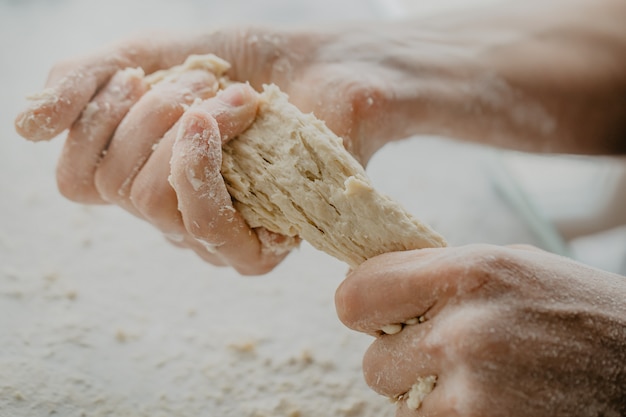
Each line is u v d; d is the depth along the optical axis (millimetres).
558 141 400
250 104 264
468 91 362
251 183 263
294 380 325
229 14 522
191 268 367
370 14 533
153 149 272
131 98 282
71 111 275
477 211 417
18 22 492
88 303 344
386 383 252
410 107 339
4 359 314
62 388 308
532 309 235
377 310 245
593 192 545
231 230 261
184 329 339
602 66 392
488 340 228
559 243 401
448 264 238
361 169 265
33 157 411
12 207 382
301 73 328
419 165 442
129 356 325
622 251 549
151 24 506
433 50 366
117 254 368
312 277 371
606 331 240
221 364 327
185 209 252
